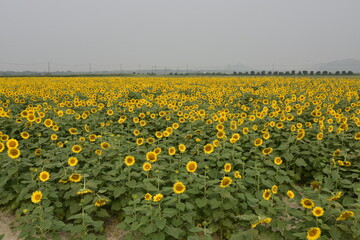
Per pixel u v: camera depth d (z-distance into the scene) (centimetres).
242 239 425
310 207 431
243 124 988
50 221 454
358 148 814
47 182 586
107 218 609
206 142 905
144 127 1088
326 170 629
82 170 620
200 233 545
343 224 430
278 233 474
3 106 1387
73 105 1547
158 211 461
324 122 981
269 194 480
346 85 2530
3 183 576
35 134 941
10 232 559
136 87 2486
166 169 652
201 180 565
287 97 1789
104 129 995
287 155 749
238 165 705
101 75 7550
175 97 1714
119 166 597
